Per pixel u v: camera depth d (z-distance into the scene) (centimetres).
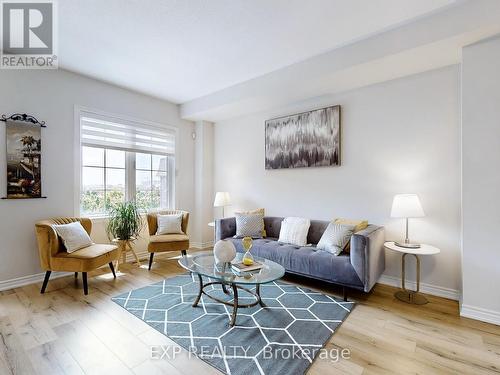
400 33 249
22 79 307
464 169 238
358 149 341
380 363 175
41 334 206
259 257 304
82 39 272
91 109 367
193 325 220
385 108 320
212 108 428
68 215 343
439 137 285
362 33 261
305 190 391
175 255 443
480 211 232
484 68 228
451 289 277
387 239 318
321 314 240
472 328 218
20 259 307
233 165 486
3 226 295
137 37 268
